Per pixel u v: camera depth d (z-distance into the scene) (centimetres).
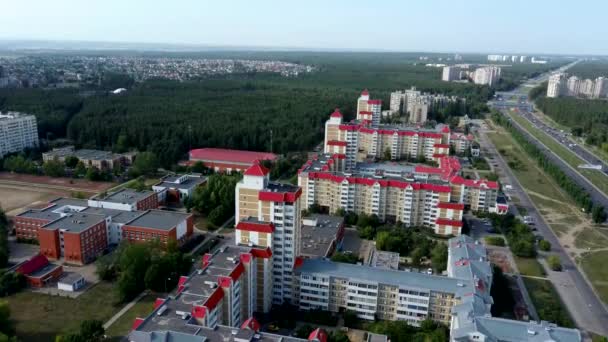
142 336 14275
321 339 14912
